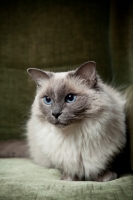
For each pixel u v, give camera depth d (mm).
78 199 446
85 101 526
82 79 551
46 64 835
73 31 826
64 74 580
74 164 542
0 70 829
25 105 834
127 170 579
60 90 533
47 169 599
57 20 831
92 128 530
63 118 514
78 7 826
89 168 540
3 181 501
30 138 658
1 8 838
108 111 532
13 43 838
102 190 465
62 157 547
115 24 817
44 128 567
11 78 835
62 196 451
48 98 550
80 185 480
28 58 841
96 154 536
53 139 552
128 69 800
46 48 834
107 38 830
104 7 826
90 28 822
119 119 557
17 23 839
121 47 811
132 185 483
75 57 825
